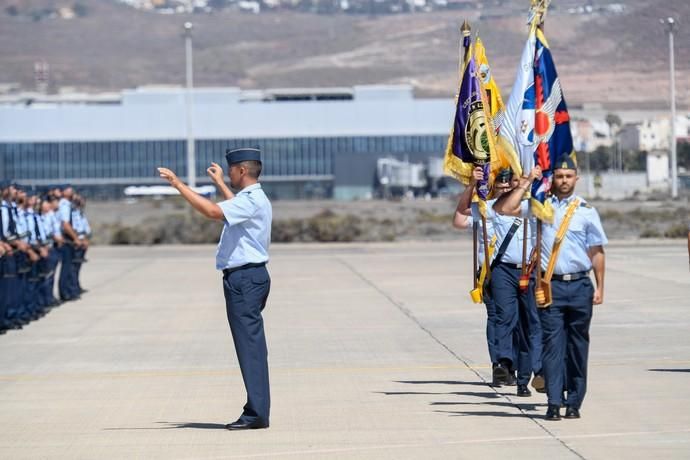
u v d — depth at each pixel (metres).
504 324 31.53
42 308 56.56
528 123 27.66
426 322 49.72
